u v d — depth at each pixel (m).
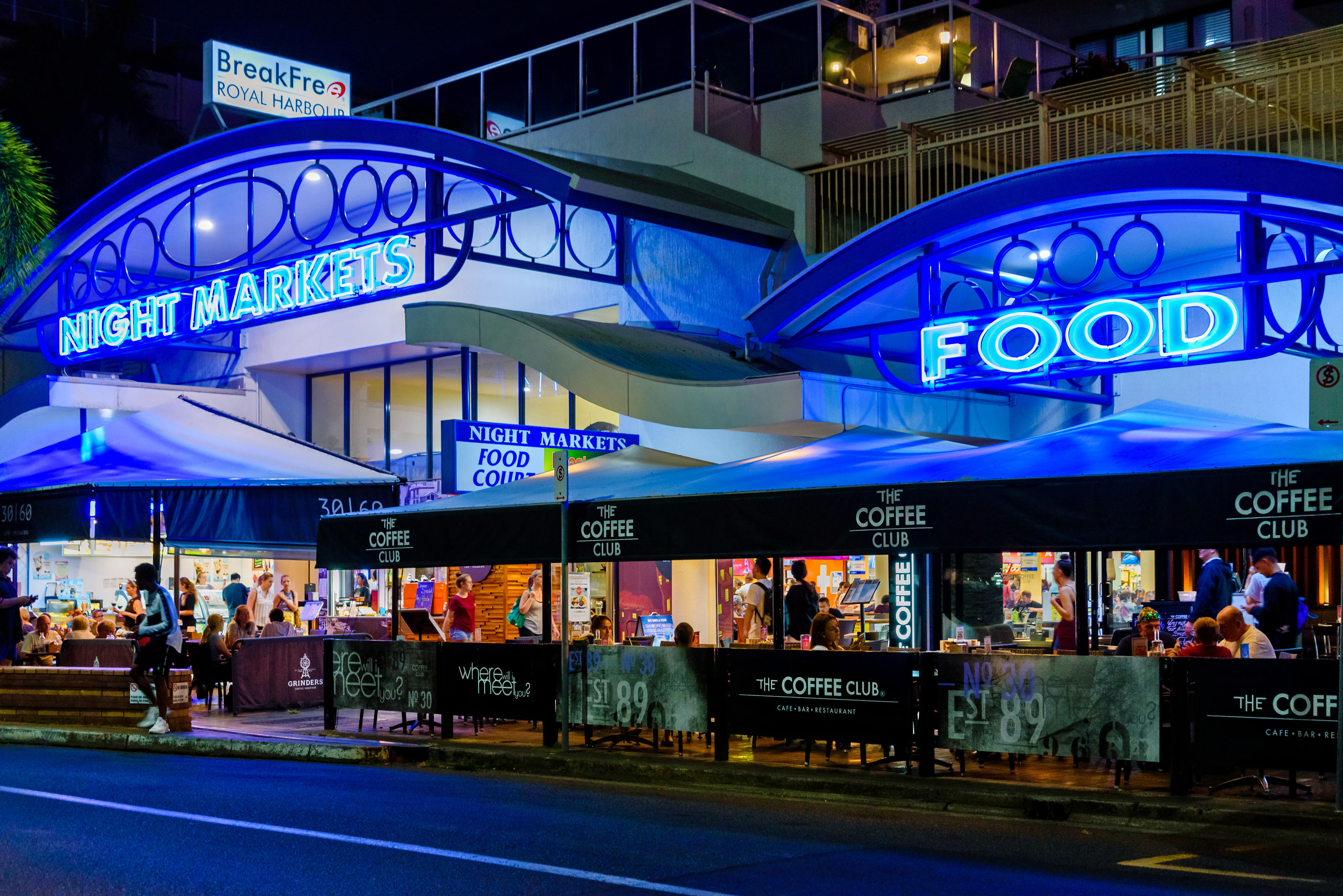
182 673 14.57
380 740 13.57
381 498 16.08
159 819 9.19
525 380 23.16
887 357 19.34
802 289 17.39
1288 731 9.48
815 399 15.84
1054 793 9.98
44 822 9.06
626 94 22.70
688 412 16.45
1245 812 9.20
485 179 19.91
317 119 21.36
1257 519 9.22
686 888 7.10
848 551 10.88
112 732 14.29
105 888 7.05
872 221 20.33
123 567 26.73
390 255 20.47
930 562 17.55
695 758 12.08
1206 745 9.71
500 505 13.06
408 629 21.91
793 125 20.98
